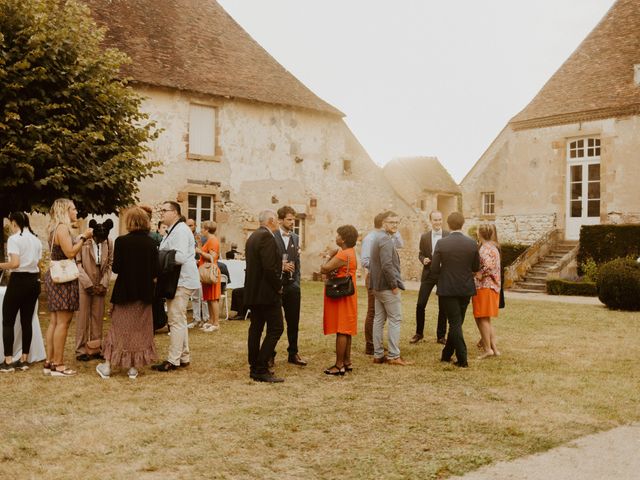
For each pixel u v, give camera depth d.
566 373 6.79
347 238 6.66
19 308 6.85
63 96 11.04
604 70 19.88
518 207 21.25
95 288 7.33
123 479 3.76
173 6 20.59
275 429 4.74
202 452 4.23
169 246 6.82
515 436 4.63
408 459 4.14
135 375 6.41
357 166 22.83
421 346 8.48
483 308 7.64
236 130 19.70
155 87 17.95
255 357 6.45
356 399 5.66
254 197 20.05
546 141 20.42
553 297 15.96
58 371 6.54
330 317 6.74
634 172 18.12
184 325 6.92
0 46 10.34
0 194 10.80
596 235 17.67
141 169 12.16
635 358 7.64
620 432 4.74
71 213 6.57
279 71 21.62
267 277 6.27
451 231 7.28
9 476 3.78
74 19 11.59
